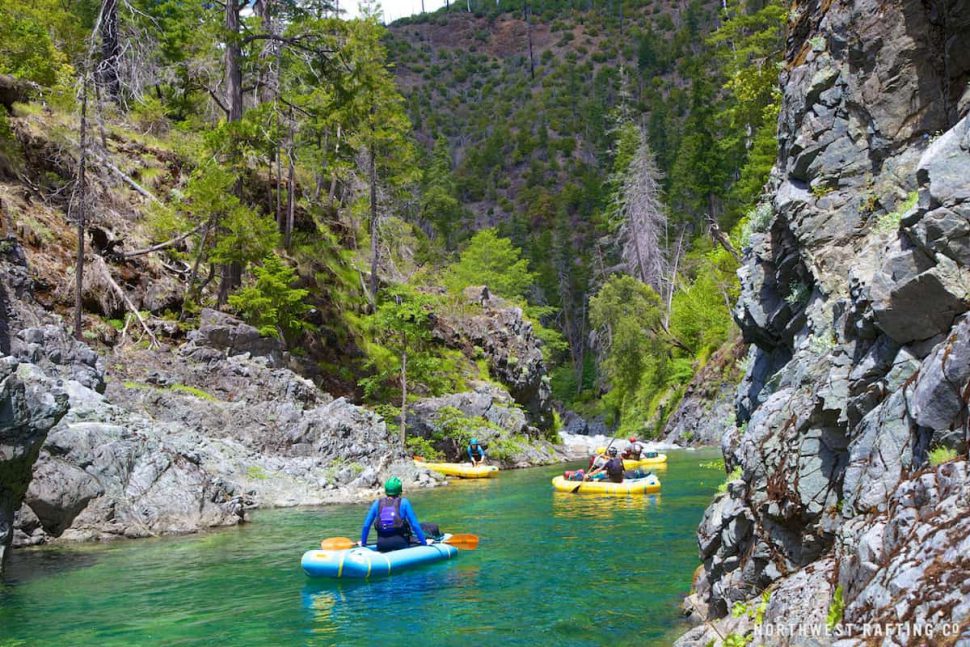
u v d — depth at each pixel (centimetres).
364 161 4022
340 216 4069
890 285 574
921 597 405
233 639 731
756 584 665
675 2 15938
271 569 1040
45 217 2412
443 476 2355
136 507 1345
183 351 2205
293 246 3216
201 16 3422
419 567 1036
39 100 2730
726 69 3694
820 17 950
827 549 602
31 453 1000
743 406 1034
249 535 1330
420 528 1084
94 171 2652
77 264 2100
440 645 704
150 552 1166
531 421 3919
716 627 614
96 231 2498
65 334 1778
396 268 4119
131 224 2644
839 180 828
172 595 898
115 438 1400
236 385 2198
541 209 10669
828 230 815
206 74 3359
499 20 17912
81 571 1030
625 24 16000
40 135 2577
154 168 2923
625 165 7562
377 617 798
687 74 12369
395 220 4034
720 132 6556
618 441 4166
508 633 736
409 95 14938
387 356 3142
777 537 653
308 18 3347
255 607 844
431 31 18038
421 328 2977
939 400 491
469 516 1548
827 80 862
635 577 955
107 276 2378
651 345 4856
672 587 898
